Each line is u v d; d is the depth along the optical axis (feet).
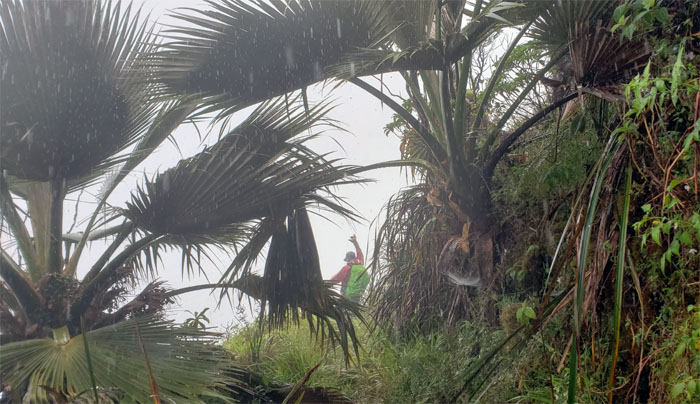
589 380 12.66
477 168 17.42
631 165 11.94
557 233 15.47
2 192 14.89
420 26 15.67
